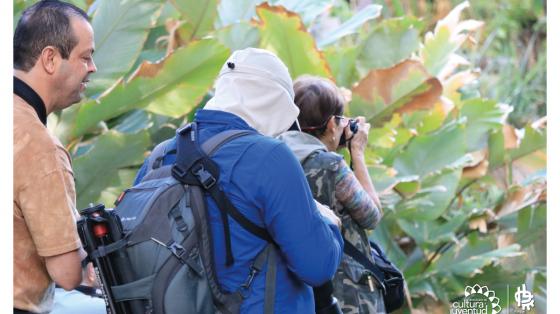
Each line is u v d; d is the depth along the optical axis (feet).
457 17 23.59
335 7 38.01
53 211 10.00
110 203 17.07
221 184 10.16
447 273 22.56
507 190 23.45
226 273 10.13
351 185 12.98
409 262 22.85
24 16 10.41
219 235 10.13
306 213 10.18
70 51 10.41
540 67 43.19
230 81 10.80
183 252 9.87
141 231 10.05
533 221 23.22
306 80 13.89
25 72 10.32
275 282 10.24
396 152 22.20
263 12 19.27
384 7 37.73
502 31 46.37
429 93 20.30
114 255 10.07
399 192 21.42
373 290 13.41
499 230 23.59
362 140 14.51
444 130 22.18
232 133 10.41
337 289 13.14
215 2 19.33
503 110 23.45
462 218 22.67
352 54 23.11
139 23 17.37
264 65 10.80
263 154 10.17
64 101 10.62
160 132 19.26
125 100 17.28
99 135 17.69
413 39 22.82
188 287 9.83
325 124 13.69
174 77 17.10
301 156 12.91
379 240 21.71
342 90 20.15
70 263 10.13
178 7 19.33
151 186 10.53
